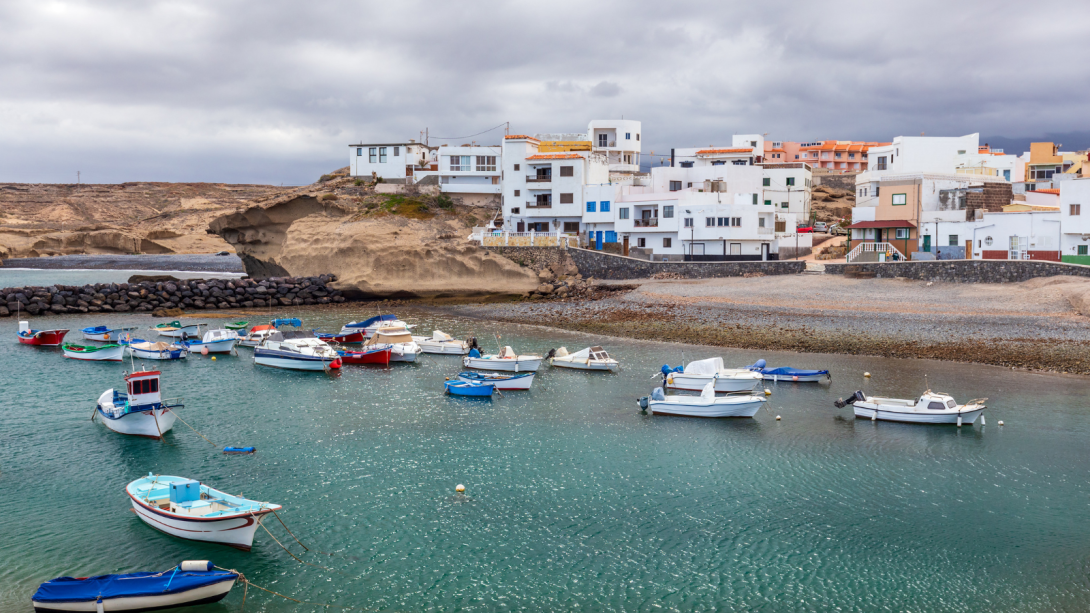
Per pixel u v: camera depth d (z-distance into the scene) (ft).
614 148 413.59
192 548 87.92
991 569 82.99
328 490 104.27
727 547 88.22
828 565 84.12
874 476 109.50
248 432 130.62
